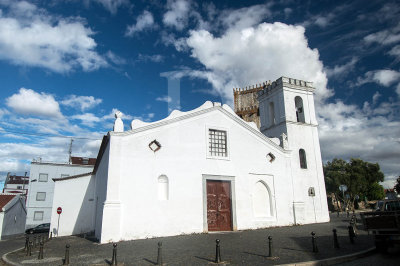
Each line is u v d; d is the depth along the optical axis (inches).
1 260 431.8
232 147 697.6
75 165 1775.3
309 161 824.9
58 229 859.4
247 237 532.7
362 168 1700.3
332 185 1691.7
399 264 326.0
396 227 383.9
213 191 655.1
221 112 706.2
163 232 578.2
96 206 793.6
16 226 1160.8
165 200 594.6
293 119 839.7
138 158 590.6
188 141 649.6
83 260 379.2
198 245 456.8
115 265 337.7
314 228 657.0
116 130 582.6
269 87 917.2
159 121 629.3
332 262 343.6
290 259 347.9
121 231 542.3
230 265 325.1
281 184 738.2
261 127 938.1
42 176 1716.3
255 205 700.0
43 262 382.0
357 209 1937.7
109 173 557.0
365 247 422.0
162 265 331.3
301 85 883.4
